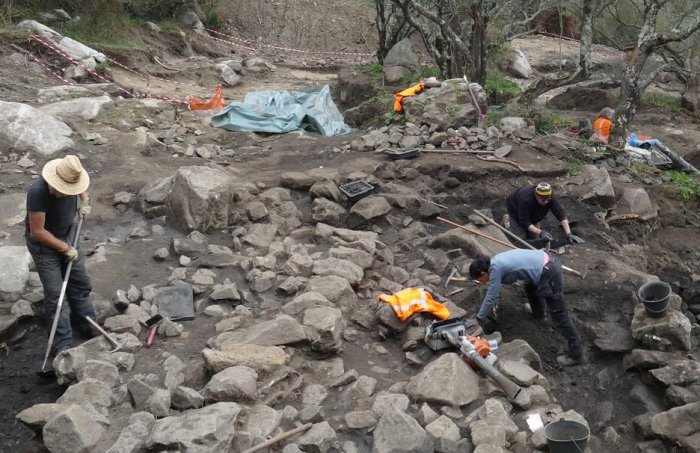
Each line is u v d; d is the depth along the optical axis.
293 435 4.78
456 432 4.88
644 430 5.41
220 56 23.97
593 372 6.29
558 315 6.18
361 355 5.98
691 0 15.06
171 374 5.33
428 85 11.77
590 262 7.53
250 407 4.99
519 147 10.48
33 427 4.79
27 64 14.05
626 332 6.45
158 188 8.47
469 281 7.15
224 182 8.14
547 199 7.52
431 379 5.31
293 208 8.45
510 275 6.07
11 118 9.73
